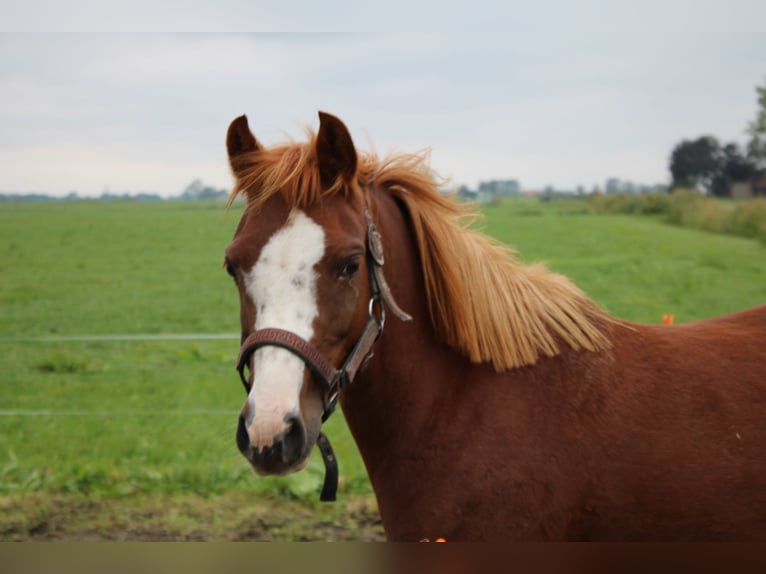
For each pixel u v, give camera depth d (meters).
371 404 2.34
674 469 2.16
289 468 1.92
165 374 9.06
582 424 2.21
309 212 2.09
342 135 2.11
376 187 2.37
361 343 2.15
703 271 15.26
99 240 23.48
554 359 2.31
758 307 2.68
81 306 14.32
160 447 5.99
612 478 2.17
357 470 5.17
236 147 2.30
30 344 11.06
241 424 1.96
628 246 18.36
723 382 2.28
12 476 5.33
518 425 2.21
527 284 2.44
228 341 11.24
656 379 2.29
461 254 2.34
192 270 18.33
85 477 5.14
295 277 2.03
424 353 2.35
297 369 1.97
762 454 2.17
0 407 7.68
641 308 12.23
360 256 2.10
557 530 2.17
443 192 2.59
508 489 2.16
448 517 2.20
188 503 4.82
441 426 2.28
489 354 2.29
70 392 8.23
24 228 26.22
